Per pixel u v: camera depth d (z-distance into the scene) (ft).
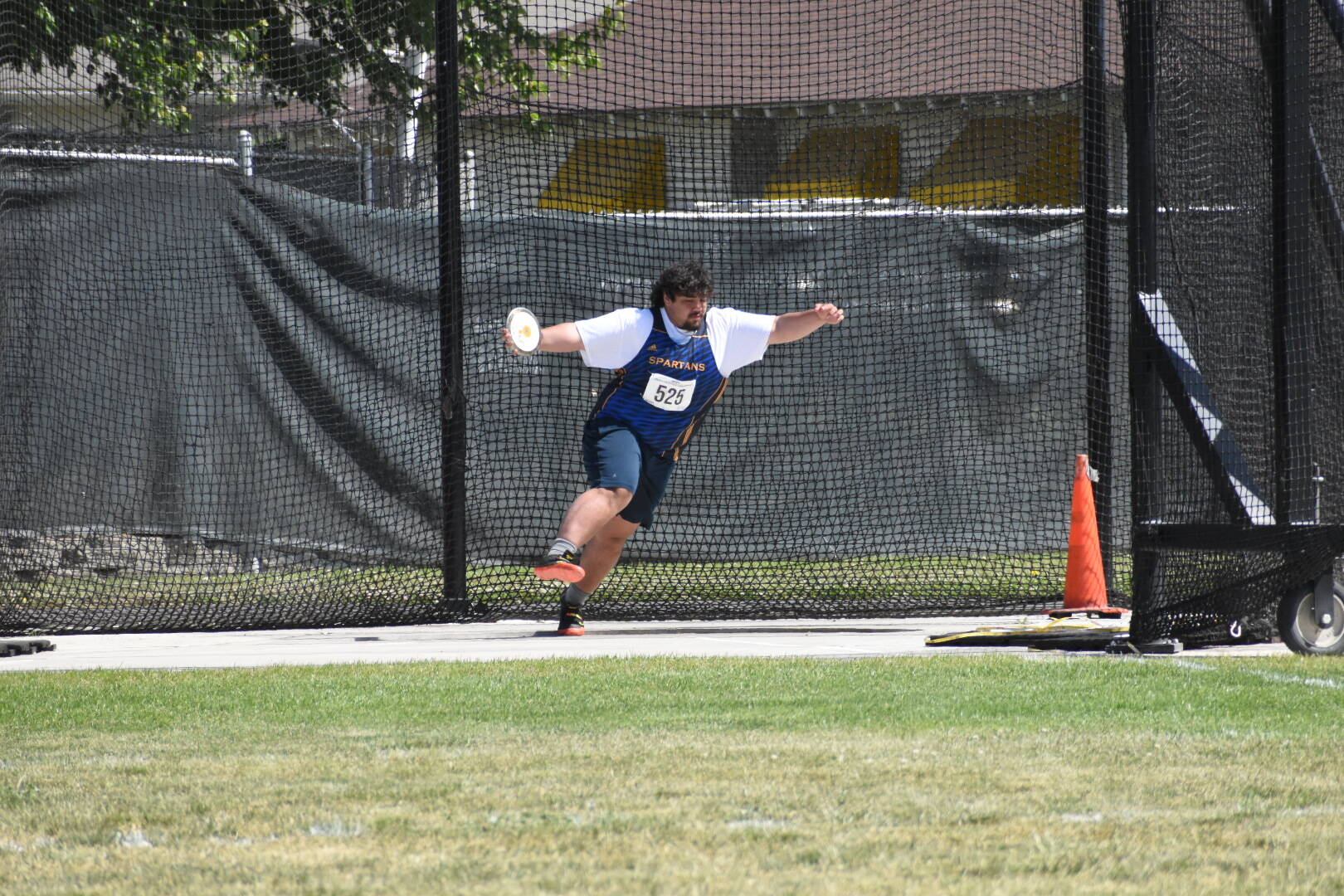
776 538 126.52
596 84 155.74
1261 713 56.08
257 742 52.19
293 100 171.32
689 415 85.25
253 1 164.86
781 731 52.65
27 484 112.88
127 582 115.85
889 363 129.70
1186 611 81.20
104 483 118.11
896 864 33.12
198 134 128.88
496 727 54.80
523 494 122.42
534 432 123.95
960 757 46.65
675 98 147.95
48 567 113.39
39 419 115.85
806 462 128.26
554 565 78.95
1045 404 127.13
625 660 75.97
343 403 121.19
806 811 39.04
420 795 41.78
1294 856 33.86
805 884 31.48
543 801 40.75
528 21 165.48
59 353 117.19
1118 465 112.98
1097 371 108.78
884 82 148.05
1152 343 82.99
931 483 127.54
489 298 125.39
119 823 38.78
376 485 119.85
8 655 89.20
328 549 120.37
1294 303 78.23
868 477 128.26
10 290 116.06
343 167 125.90
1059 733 51.37
